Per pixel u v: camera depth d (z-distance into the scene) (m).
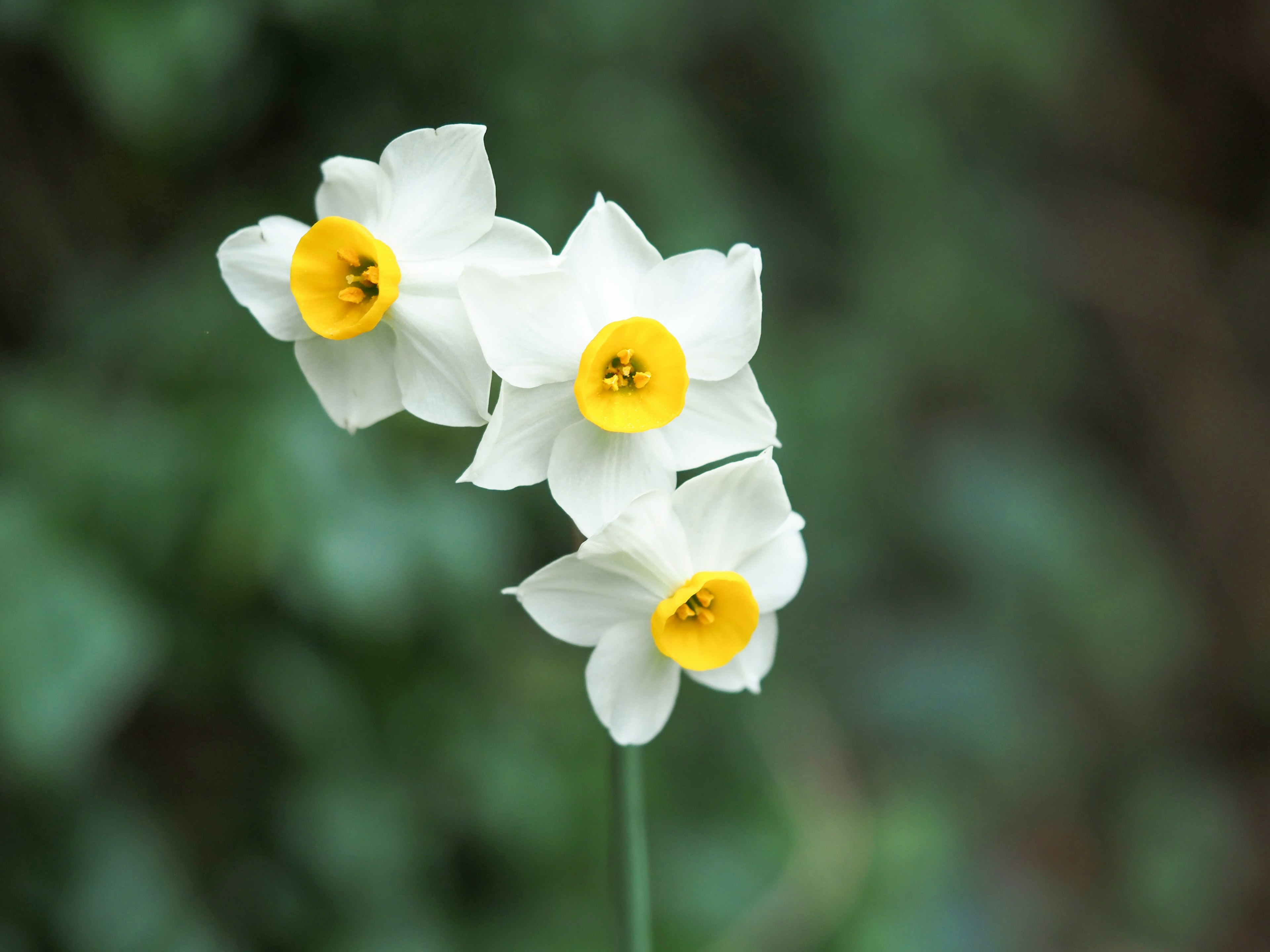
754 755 0.53
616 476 0.34
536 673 0.48
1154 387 1.04
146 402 0.43
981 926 0.65
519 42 0.49
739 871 0.49
